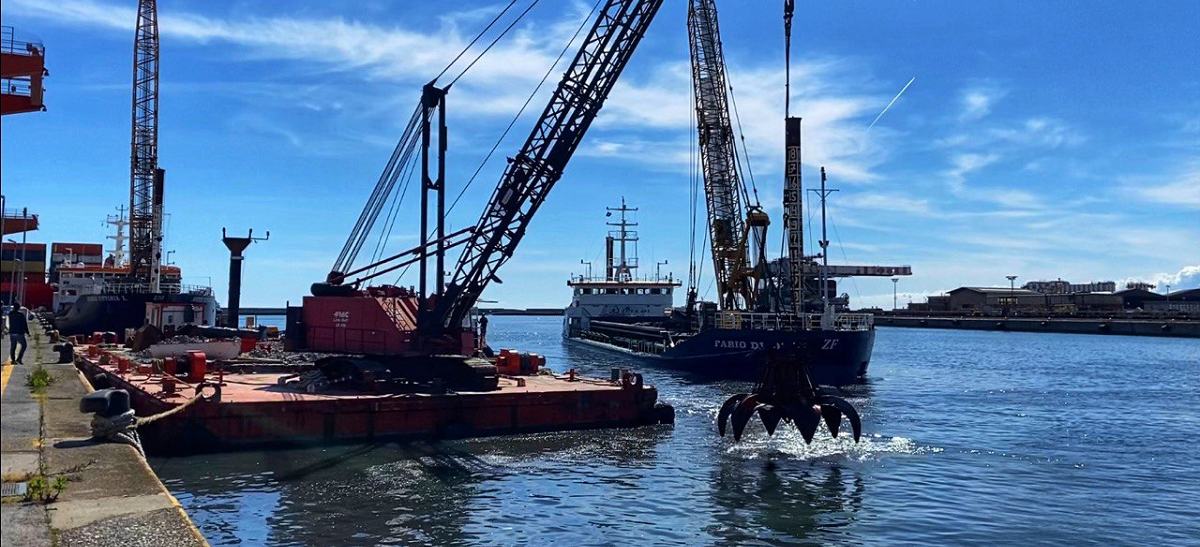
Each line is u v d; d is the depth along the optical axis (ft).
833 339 150.00
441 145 100.27
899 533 53.57
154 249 212.84
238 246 175.83
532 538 51.47
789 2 125.90
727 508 59.41
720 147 193.06
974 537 52.85
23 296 261.85
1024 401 131.95
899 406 124.26
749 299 188.34
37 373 78.48
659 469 72.28
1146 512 59.31
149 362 104.27
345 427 79.51
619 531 53.36
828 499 62.28
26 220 227.81
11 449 45.75
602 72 110.93
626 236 306.35
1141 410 120.37
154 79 230.89
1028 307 654.94
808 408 80.59
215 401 74.23
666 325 253.44
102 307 191.01
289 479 64.95
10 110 53.47
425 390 88.28
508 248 111.14
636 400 95.50
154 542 30.30
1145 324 443.73
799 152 169.37
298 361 108.37
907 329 647.56
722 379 162.50
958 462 77.00
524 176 110.42
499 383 99.91
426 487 63.57
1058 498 63.36
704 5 192.24
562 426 90.94
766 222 173.88
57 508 34.30
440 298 103.19
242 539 49.52
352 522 53.72
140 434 73.26
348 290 120.06
